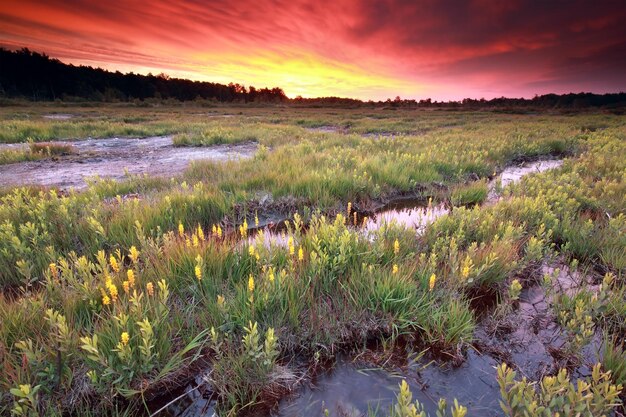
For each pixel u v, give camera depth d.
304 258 3.83
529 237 4.71
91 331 2.75
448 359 2.76
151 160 11.54
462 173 8.83
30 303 2.96
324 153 10.14
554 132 17.86
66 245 4.48
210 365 2.67
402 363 2.73
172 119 32.38
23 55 116.56
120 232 4.59
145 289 3.24
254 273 3.60
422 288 3.46
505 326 3.11
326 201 6.28
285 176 7.25
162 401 2.43
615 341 2.88
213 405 2.40
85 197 5.77
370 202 6.80
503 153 11.26
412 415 1.83
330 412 2.31
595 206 5.80
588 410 1.91
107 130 18.25
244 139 16.03
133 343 2.55
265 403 2.39
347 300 3.20
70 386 2.37
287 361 2.76
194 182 7.52
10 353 2.41
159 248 3.91
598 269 4.08
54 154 12.32
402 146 12.32
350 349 2.89
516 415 1.99
